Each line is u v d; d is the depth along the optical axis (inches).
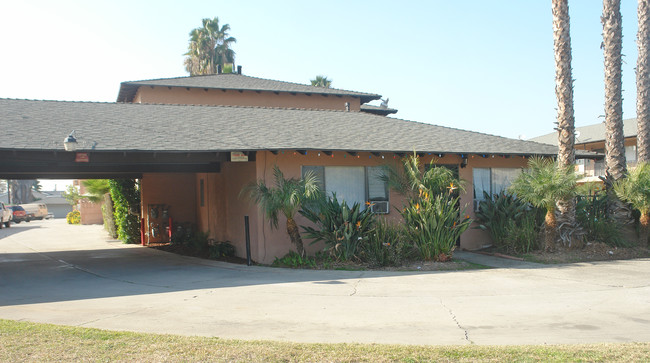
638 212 539.8
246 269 445.7
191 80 902.4
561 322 255.6
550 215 484.1
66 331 234.4
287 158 483.8
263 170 471.2
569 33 499.8
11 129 414.0
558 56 498.6
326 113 669.3
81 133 428.1
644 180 503.2
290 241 484.4
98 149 384.5
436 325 252.7
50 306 310.3
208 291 348.8
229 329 247.8
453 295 323.0
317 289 347.3
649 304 291.1
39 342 214.7
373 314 276.5
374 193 526.9
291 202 433.7
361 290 342.0
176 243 677.9
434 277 386.0
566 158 494.9
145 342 214.8
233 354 196.5
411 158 486.3
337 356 194.5
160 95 837.2
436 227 452.1
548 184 461.1
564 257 466.3
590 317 263.9
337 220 449.4
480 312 278.2
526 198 483.2
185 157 442.9
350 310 286.2
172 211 738.8
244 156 446.6
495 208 531.5
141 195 743.1
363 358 192.2
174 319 269.1
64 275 445.4
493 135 637.9
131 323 260.8
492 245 557.9
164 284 384.5
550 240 487.2
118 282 401.1
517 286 348.8
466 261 465.1
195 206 749.9
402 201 534.3
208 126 511.8
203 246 589.9
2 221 1401.3
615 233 510.6
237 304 305.1
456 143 557.3
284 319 267.3
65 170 516.7
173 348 205.0
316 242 483.8
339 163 508.7
